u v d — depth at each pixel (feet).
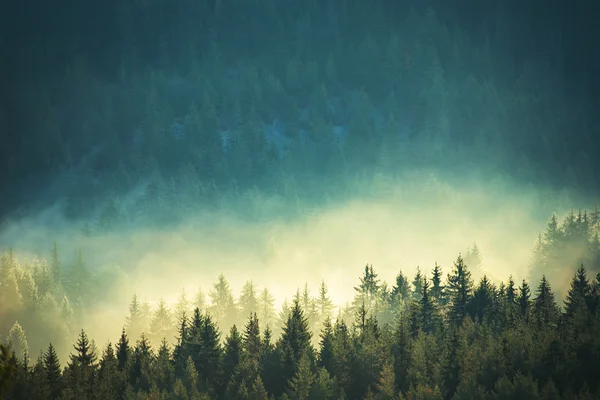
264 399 456.86
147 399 460.55
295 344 527.81
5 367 156.15
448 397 453.99
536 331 503.61
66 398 475.72
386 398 443.32
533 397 409.90
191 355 524.93
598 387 410.31
